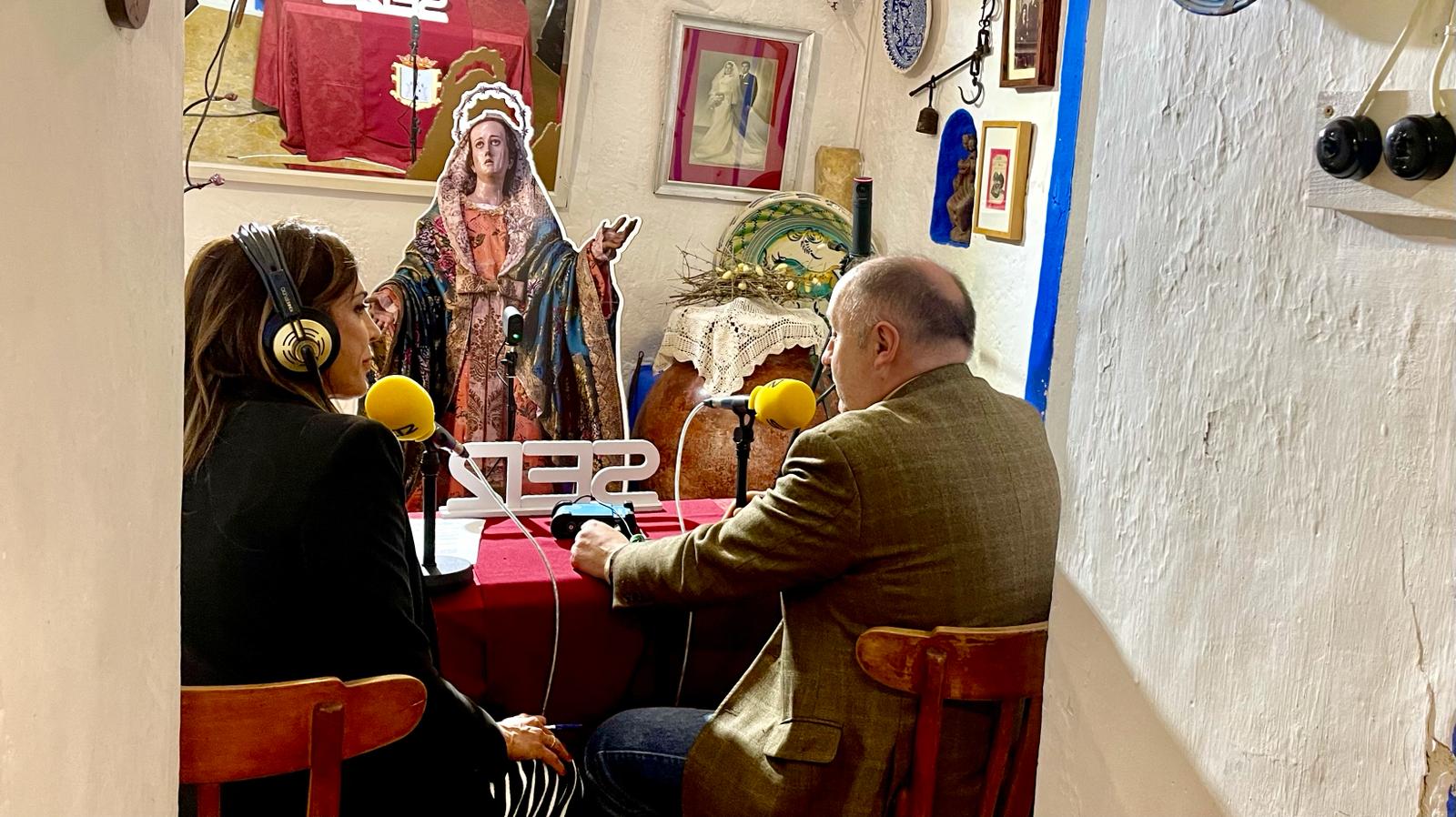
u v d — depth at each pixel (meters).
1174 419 0.76
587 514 1.97
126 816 0.65
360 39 2.77
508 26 2.90
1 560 0.46
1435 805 0.57
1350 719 0.62
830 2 3.23
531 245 2.29
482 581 1.73
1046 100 2.52
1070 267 0.97
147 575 0.69
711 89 3.16
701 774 1.56
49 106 0.50
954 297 1.58
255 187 2.80
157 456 0.70
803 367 2.82
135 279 0.64
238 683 1.23
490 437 2.26
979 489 1.48
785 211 3.18
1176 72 0.76
